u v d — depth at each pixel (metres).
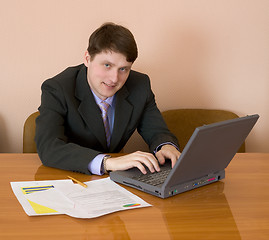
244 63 2.64
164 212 1.09
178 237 0.94
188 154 1.12
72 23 2.45
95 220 1.03
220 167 1.37
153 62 2.57
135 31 2.52
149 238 0.93
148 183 1.25
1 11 2.38
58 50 2.47
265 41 2.63
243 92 2.68
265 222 1.04
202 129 1.07
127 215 1.06
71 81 1.85
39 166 1.54
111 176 1.37
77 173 1.45
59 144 1.57
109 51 1.58
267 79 2.67
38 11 2.41
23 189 1.25
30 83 2.48
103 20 2.47
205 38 2.58
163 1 2.51
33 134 2.15
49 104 1.75
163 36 2.54
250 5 2.58
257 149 2.76
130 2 2.48
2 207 1.10
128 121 1.91
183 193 1.25
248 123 1.26
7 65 2.45
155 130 2.00
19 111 2.50
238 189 1.30
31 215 1.05
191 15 2.54
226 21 2.58
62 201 1.15
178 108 2.64
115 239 0.92
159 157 1.52
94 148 1.88
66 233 0.95
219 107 2.68
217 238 0.94
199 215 1.08
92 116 1.82
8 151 2.54
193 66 2.61
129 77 2.02
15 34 2.42
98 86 1.70
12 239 0.91
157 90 2.61
